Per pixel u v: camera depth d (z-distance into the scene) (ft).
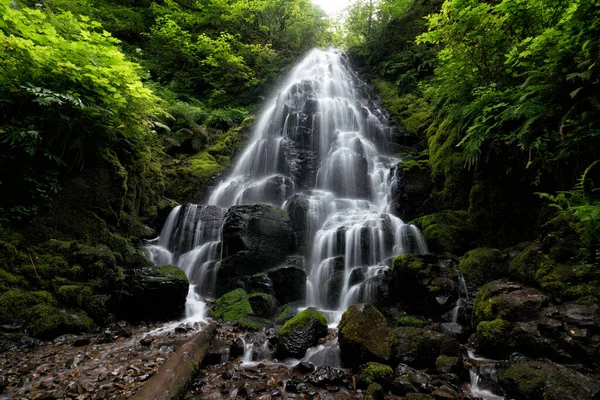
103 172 21.97
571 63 12.93
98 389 9.66
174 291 17.95
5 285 14.84
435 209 24.36
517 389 9.29
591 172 13.60
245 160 36.40
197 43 47.24
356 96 44.39
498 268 16.19
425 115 35.24
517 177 17.84
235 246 22.25
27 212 17.63
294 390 10.33
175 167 33.45
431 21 19.35
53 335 14.23
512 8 16.26
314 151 34.91
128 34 49.55
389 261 20.92
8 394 9.46
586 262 12.60
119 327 16.43
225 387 10.48
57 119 19.06
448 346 11.85
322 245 23.57
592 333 10.48
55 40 17.12
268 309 18.52
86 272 17.28
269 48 54.44
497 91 16.62
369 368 10.80
